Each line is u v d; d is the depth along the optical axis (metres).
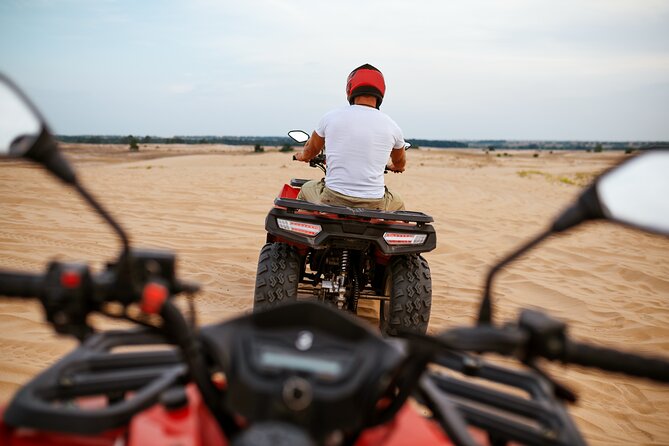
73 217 8.70
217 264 6.41
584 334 4.94
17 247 6.50
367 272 4.38
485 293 1.47
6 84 1.23
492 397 1.62
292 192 4.91
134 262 1.37
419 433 1.39
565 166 53.16
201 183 15.29
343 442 1.32
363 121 4.31
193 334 1.41
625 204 1.30
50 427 1.30
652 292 6.43
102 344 1.67
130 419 1.37
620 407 3.60
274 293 3.96
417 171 28.22
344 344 1.29
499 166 47.97
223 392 1.46
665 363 1.34
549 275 6.88
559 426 1.47
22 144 1.21
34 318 4.16
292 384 1.11
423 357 1.30
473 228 9.90
